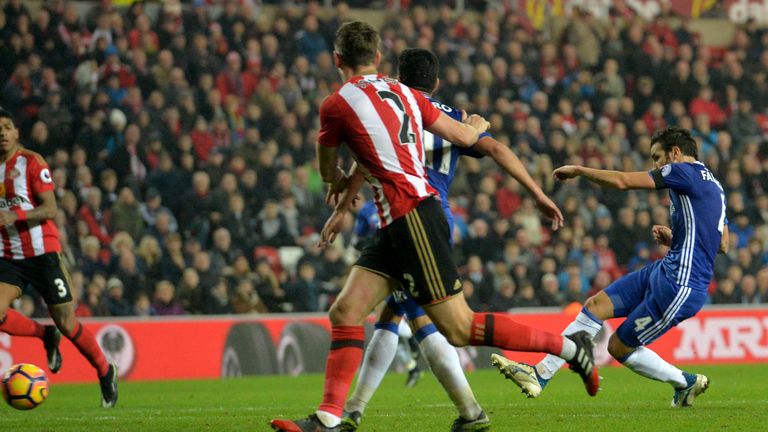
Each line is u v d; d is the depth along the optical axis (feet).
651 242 202.39
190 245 175.94
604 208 204.85
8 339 149.28
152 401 110.42
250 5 228.63
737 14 268.62
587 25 243.19
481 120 66.49
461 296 61.46
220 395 119.85
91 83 196.85
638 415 82.12
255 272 181.88
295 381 147.54
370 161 61.16
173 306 169.48
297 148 200.54
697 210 83.05
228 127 202.18
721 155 226.58
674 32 252.21
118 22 205.57
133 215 178.29
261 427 76.84
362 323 63.72
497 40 235.40
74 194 180.86
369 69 64.39
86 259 170.91
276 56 213.66
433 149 69.51
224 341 161.27
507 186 201.26
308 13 219.82
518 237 190.80
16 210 91.66
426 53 73.87
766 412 83.56
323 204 194.70
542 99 221.05
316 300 176.55
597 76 233.55
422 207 60.64
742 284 194.70
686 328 174.70
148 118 192.34
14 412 96.17
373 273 63.26
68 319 95.20
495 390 120.57
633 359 87.04
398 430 73.56
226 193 184.24
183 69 204.74
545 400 102.89
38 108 191.62
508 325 61.00
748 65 252.21
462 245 190.49
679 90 239.09
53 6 204.03
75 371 152.97
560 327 171.22
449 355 66.95
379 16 238.89
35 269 92.94
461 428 67.15
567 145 213.66
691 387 88.38
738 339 177.37
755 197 219.61
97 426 79.00
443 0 245.24
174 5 213.46
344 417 71.31
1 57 194.49
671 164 83.05
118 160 186.91
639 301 86.12
